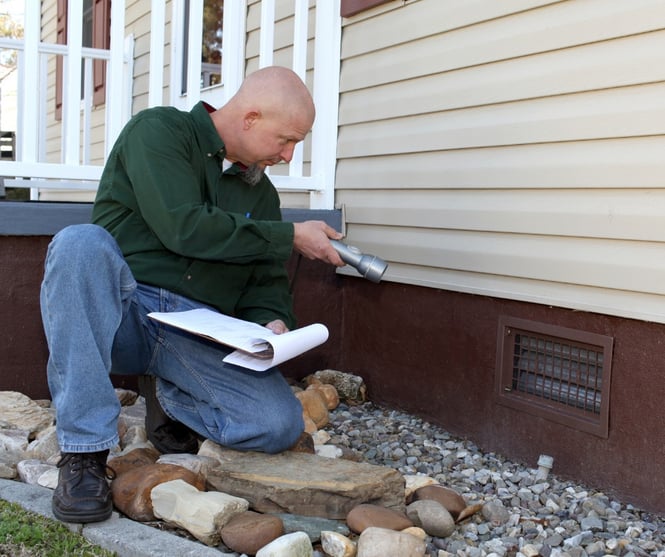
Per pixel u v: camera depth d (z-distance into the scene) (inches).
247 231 93.7
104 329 85.7
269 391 98.1
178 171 94.1
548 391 119.2
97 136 291.6
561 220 113.0
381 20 148.3
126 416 123.6
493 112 124.2
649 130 100.6
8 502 92.1
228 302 106.0
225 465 95.7
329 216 157.2
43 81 236.5
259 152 100.9
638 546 92.3
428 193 138.4
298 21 158.6
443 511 91.4
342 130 160.2
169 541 81.4
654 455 101.9
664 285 99.3
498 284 125.0
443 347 137.2
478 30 126.6
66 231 85.2
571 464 113.7
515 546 91.1
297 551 78.0
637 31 101.7
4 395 122.7
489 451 127.7
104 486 86.5
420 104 139.2
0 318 131.0
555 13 113.3
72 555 80.4
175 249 93.0
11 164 134.9
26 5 135.3
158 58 151.3
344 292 162.1
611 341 106.9
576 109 110.4
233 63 162.1
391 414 146.8
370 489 91.4
